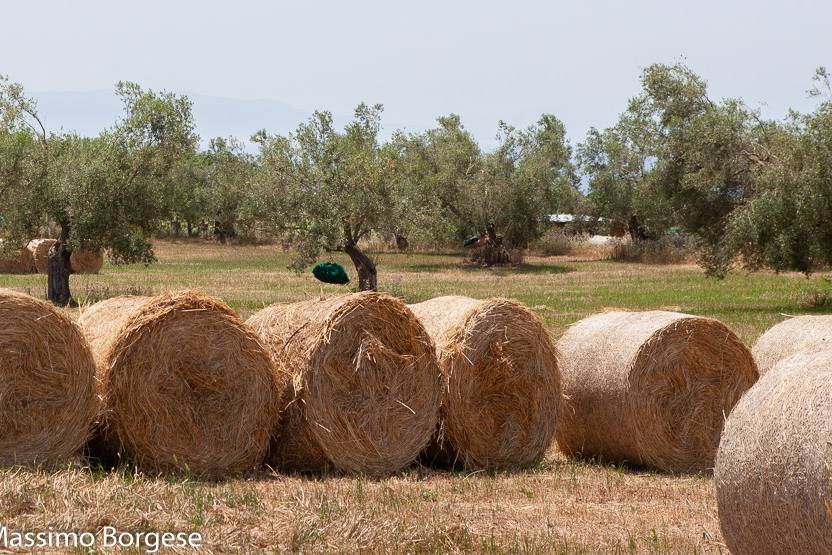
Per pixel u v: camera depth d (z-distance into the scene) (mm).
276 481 26516
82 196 80375
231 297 85750
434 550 19672
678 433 29469
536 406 29828
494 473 28734
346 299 27750
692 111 89500
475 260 149250
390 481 26844
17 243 83062
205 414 26828
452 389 28750
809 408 16422
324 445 27250
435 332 29750
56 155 83750
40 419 25453
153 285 99312
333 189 89062
